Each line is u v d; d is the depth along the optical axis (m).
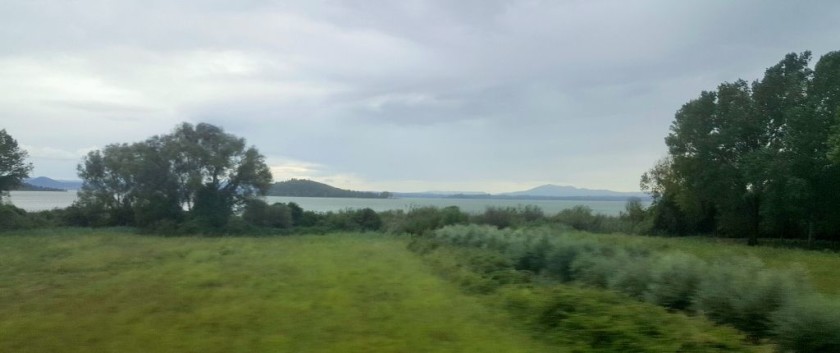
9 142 53.28
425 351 10.21
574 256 19.22
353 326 12.17
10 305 14.64
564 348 10.48
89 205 60.34
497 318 13.07
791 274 12.09
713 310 11.86
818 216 40.44
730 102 43.69
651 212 59.28
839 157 33.09
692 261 14.41
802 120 38.34
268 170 60.03
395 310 14.04
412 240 39.44
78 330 11.65
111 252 31.00
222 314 13.31
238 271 21.94
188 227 53.94
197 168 57.31
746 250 34.31
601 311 11.55
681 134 44.72
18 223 53.59
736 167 43.38
